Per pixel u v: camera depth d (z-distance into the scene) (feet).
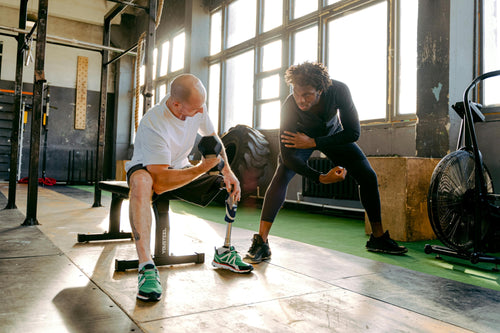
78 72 37.63
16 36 14.44
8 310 4.28
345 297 5.06
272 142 20.01
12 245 7.80
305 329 3.98
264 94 22.22
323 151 7.61
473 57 12.66
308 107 6.48
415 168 10.12
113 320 4.10
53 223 11.07
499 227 7.39
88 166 38.09
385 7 16.06
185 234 9.93
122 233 8.72
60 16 36.14
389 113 15.42
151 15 10.92
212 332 3.85
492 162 11.52
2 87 34.42
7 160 34.81
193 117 5.87
